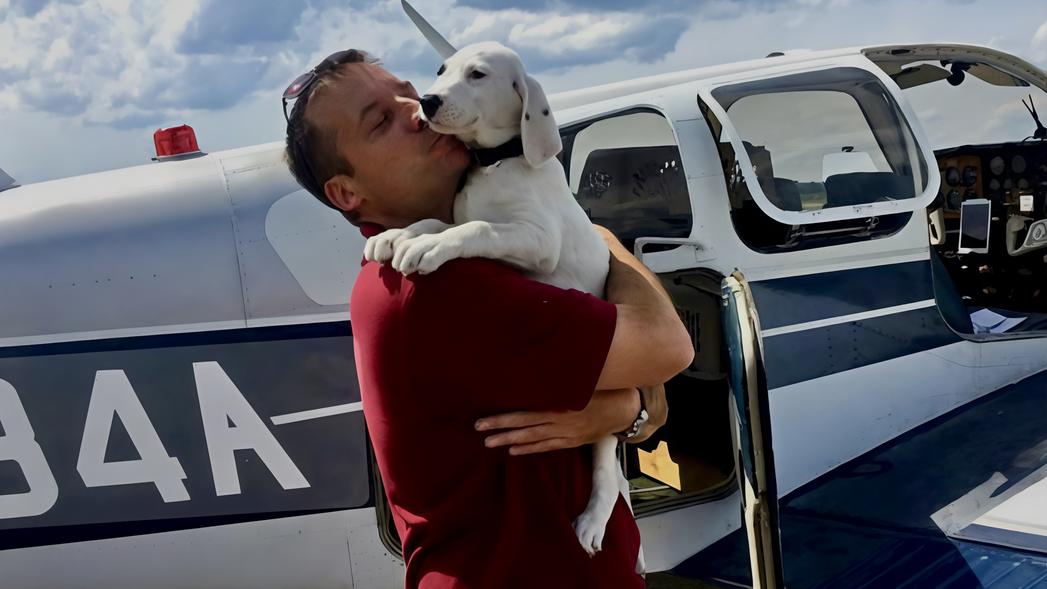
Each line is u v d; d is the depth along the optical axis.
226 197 2.57
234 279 2.47
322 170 1.66
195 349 2.42
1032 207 4.11
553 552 1.48
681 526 2.76
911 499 2.74
